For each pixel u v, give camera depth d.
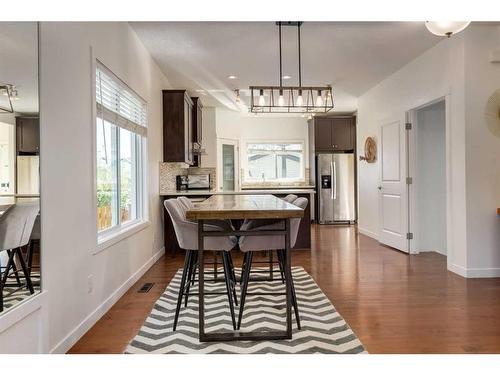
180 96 5.58
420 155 5.40
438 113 5.41
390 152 5.75
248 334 2.46
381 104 6.18
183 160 5.60
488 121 4.03
